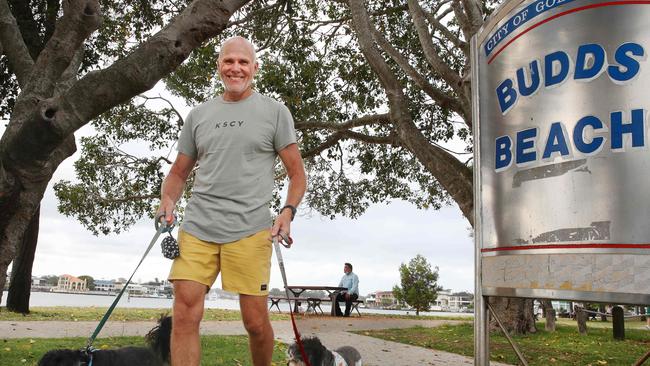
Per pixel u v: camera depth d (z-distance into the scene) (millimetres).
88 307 18109
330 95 15281
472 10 11305
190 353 3117
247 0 5547
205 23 5285
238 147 3330
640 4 3012
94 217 17391
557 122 3260
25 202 5469
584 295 3049
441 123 15531
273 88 13664
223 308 23719
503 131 3609
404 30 15062
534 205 3336
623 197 2969
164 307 21500
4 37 7207
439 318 19734
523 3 3529
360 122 13664
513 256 3449
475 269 3795
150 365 3832
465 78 11102
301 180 3445
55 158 5715
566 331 13969
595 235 3039
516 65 3541
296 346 4234
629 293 2902
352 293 18469
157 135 16797
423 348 9117
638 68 2990
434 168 10289
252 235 3279
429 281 29547
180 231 3352
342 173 18062
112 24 12984
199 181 3385
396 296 29781
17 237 5535
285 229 3209
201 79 15789
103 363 3521
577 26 3221
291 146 3480
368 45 11195
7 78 12523
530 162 3387
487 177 3736
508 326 12438
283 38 14656
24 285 13758
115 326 10297
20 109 5973
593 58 3145
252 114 3404
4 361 5695
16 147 5180
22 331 8891
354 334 11180
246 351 7230
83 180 16812
